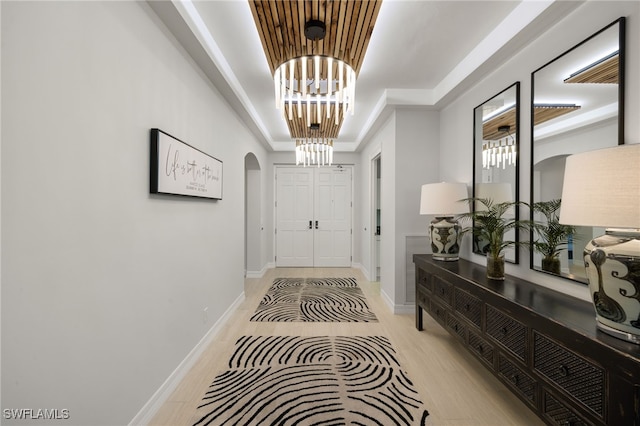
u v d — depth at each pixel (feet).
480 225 8.26
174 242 6.65
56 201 3.59
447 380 6.92
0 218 2.98
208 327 8.77
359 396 6.29
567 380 4.14
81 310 3.99
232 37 7.66
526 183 7.10
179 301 6.89
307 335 9.43
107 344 4.49
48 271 3.49
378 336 9.39
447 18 7.02
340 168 20.68
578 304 5.13
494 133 8.33
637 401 3.22
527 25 6.36
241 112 11.78
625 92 4.83
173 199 6.59
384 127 13.56
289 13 6.01
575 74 5.72
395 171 11.76
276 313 11.48
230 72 9.35
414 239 11.72
